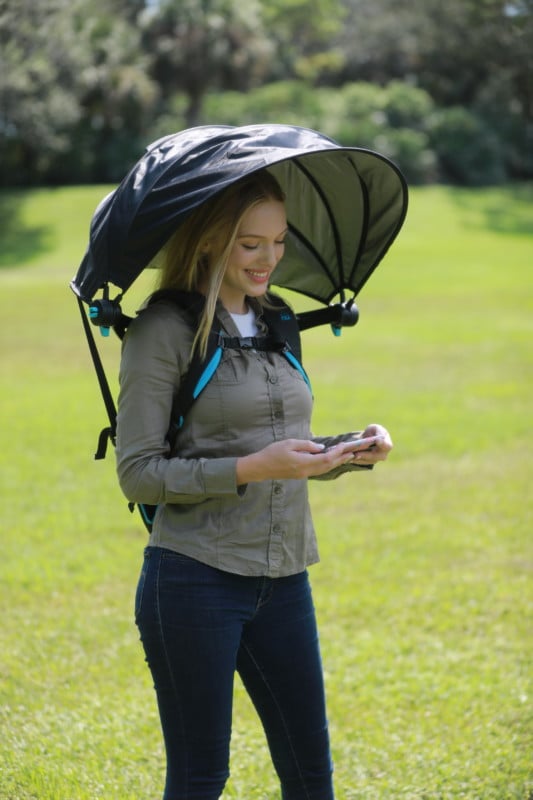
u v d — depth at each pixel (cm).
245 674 350
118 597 730
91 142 5291
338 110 5866
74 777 461
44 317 2486
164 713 335
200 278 338
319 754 354
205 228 328
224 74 5406
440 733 518
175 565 328
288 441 316
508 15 2206
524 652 625
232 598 331
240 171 311
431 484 1064
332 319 416
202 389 329
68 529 902
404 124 5912
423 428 1326
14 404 1494
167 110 5616
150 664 336
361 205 385
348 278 411
